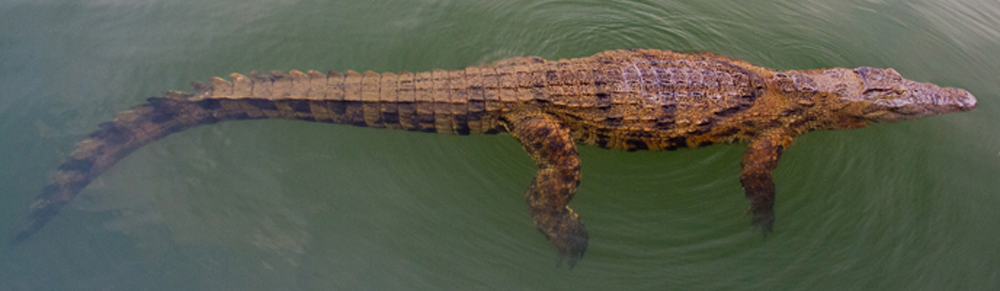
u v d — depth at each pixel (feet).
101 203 11.51
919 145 12.30
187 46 12.71
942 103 12.50
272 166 11.94
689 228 11.75
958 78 13.03
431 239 11.64
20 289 11.17
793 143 12.26
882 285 11.44
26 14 12.76
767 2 13.99
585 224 11.80
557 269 11.54
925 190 11.94
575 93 11.84
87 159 11.53
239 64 12.67
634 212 11.88
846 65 13.10
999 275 11.44
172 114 11.80
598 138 11.96
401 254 11.57
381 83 11.88
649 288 11.45
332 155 12.08
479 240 11.65
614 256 11.59
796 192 11.96
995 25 13.84
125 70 12.43
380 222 11.71
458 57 12.99
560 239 11.62
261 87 11.83
